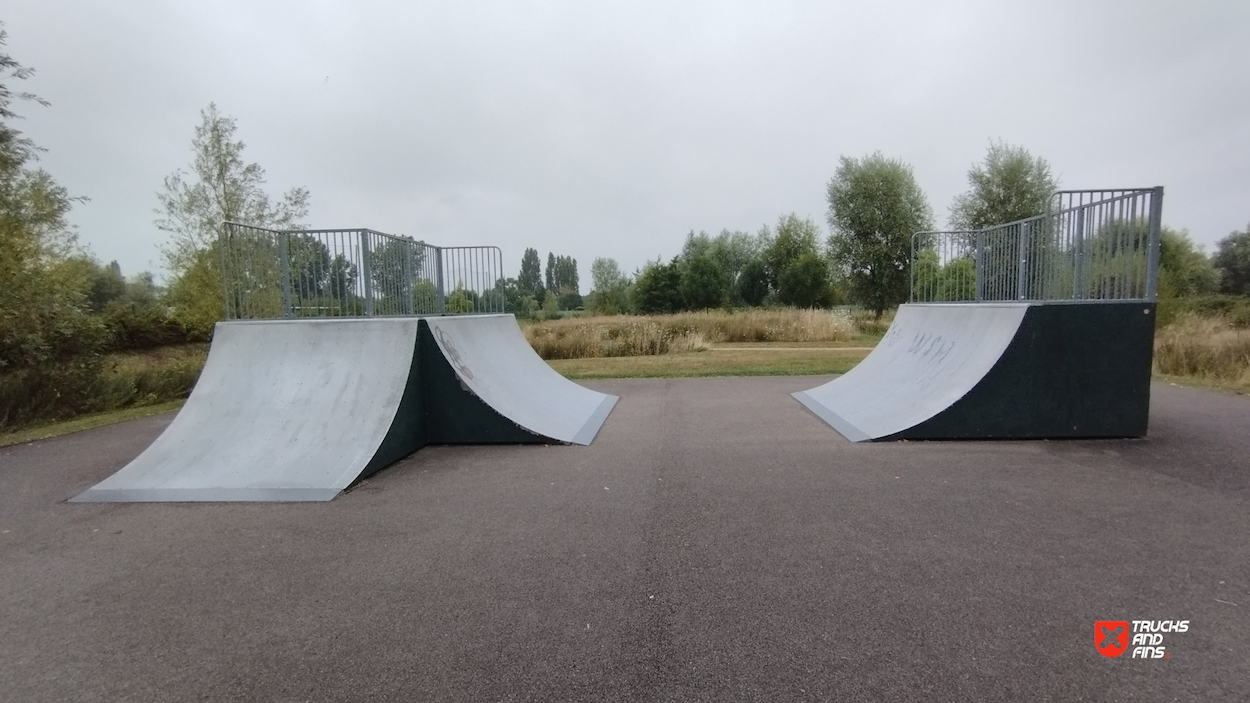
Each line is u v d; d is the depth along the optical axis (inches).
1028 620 97.8
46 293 386.0
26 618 107.3
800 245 1656.0
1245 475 178.2
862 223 1139.9
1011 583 111.0
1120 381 225.9
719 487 176.1
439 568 124.2
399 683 85.0
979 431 229.5
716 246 1994.3
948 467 192.7
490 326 332.5
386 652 93.2
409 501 171.2
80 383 385.4
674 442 238.4
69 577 124.4
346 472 191.0
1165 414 270.8
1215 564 117.7
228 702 81.9
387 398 223.0
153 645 97.3
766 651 90.4
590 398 337.4
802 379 429.4
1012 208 997.8
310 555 133.3
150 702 82.2
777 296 1576.0
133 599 113.8
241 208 617.9
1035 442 224.5
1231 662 85.4
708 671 85.6
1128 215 229.6
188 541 144.0
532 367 346.0
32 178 411.8
